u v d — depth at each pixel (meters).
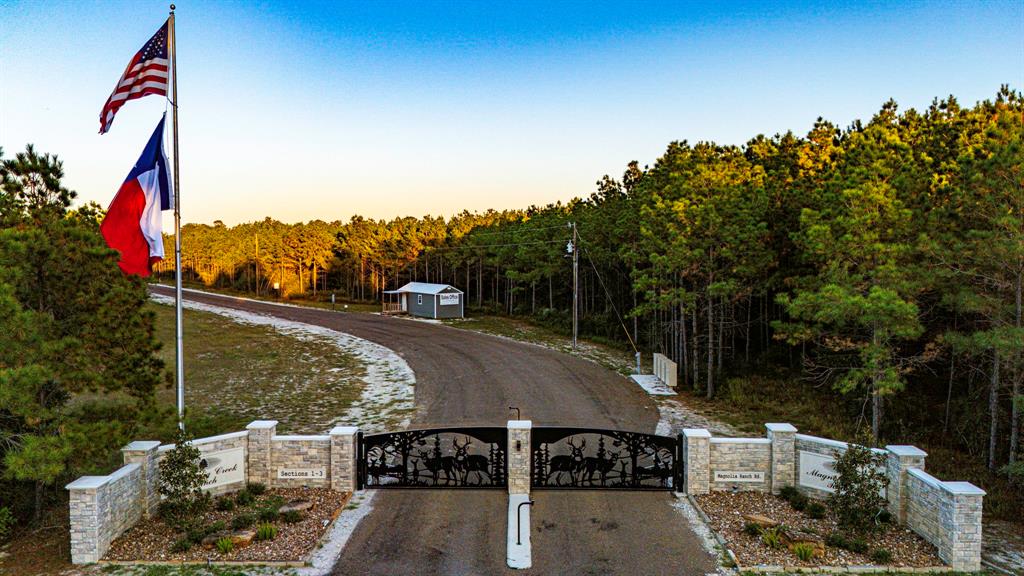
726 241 25.97
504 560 10.79
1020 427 17.06
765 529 11.90
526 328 50.06
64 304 13.04
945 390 23.83
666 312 39.00
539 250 55.69
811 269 26.19
